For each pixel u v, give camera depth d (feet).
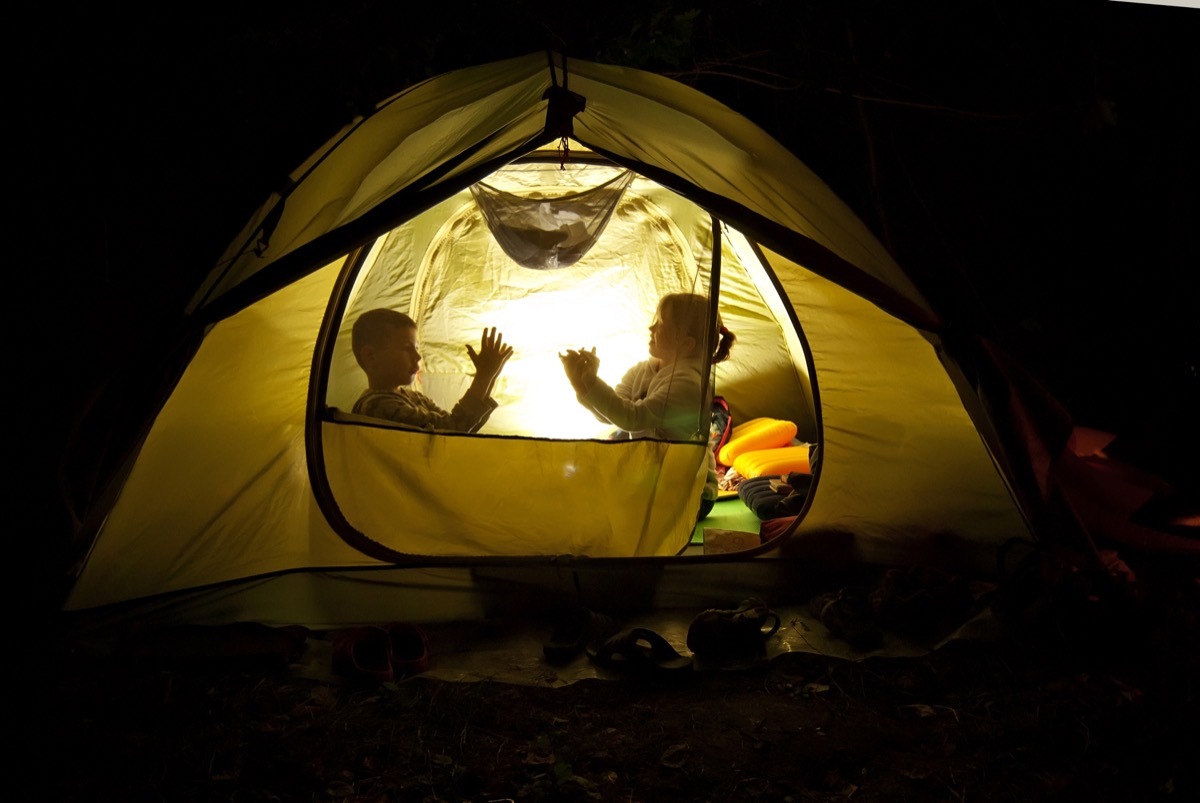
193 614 10.71
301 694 9.29
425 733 8.59
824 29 17.79
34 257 18.16
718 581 11.35
